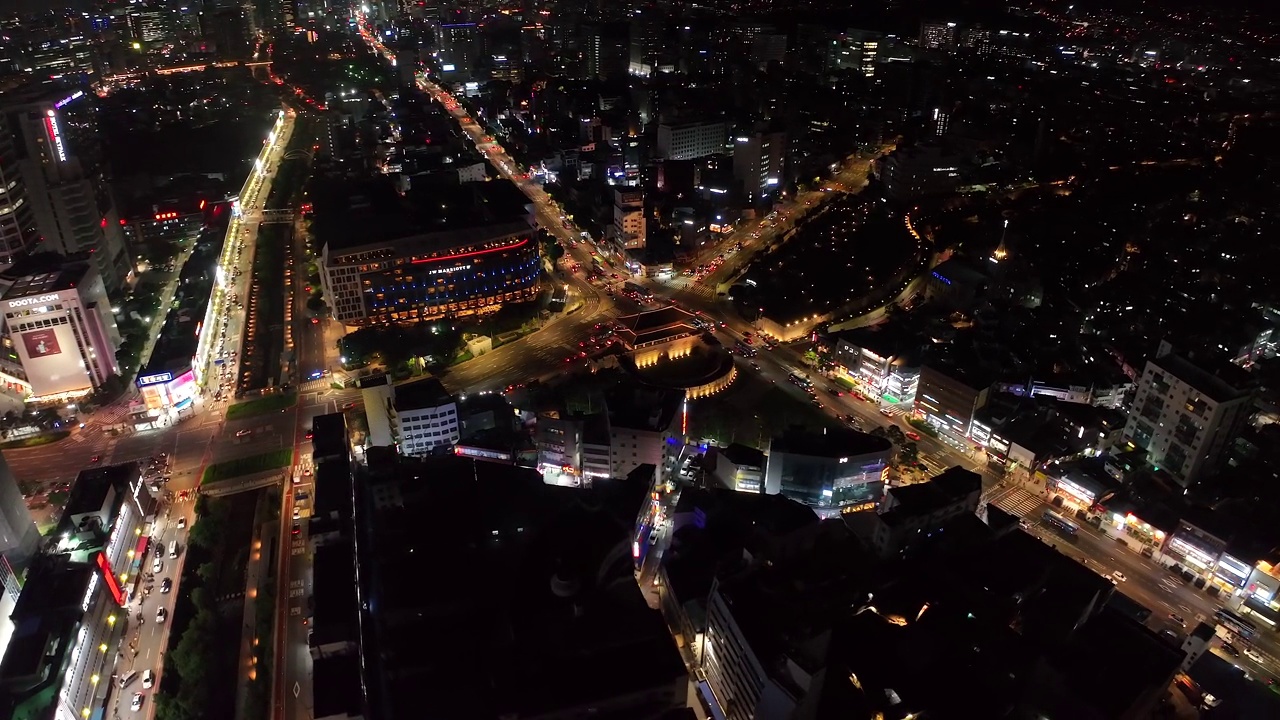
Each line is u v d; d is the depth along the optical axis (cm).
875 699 15775
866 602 18638
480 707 16150
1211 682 17862
